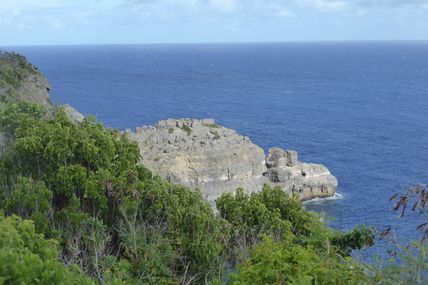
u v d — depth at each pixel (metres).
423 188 10.17
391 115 156.62
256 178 75.06
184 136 75.12
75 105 170.12
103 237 20.67
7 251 9.59
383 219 66.19
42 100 72.62
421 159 99.56
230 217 25.95
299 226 26.88
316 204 75.38
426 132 127.38
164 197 23.23
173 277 20.66
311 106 180.25
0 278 8.81
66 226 20.89
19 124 26.38
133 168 24.41
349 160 99.75
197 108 172.38
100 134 24.56
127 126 134.62
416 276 9.53
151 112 160.00
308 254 10.49
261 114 160.38
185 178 68.94
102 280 17.12
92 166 23.97
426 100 193.25
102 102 180.12
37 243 12.90
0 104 33.81
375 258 10.37
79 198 22.19
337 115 158.00
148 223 22.70
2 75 66.44
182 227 22.48
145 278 19.39
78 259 19.14
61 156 22.97
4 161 23.50
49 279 9.67
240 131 130.88
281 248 10.92
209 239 22.08
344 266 10.00
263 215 25.55
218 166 71.50
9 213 20.80
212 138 76.81
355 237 18.98
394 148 109.69
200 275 21.31
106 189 22.83
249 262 10.80
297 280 9.60
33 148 23.14
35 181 22.83
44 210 20.86
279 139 121.06
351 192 80.12
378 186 82.50
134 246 20.20
